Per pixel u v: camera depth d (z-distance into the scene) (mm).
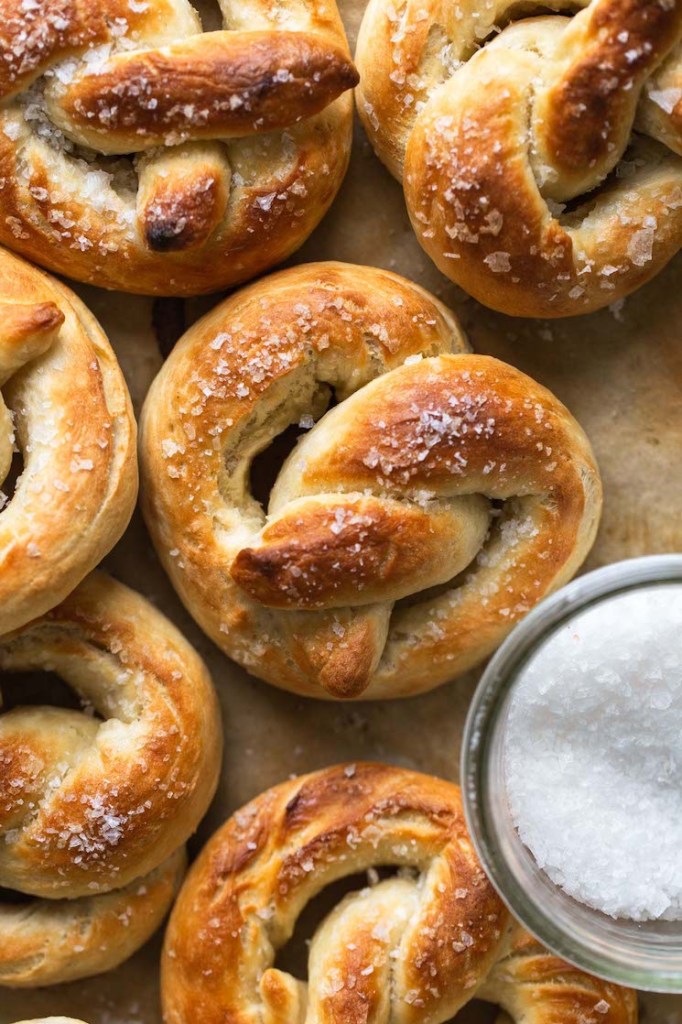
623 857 440
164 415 457
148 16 440
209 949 457
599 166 444
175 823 458
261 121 438
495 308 463
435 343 458
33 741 452
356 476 443
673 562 421
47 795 452
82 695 468
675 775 441
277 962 473
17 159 447
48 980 465
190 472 453
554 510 456
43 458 441
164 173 442
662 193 450
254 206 449
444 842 456
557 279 449
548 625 422
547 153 441
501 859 433
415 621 460
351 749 480
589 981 459
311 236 477
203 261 454
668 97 437
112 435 446
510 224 442
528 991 459
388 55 450
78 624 458
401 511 442
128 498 448
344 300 452
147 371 477
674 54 437
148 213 440
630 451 477
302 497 447
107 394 449
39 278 452
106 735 457
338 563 438
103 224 451
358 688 447
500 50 442
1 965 460
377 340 453
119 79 434
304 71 435
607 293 457
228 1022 455
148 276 457
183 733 457
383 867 472
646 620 440
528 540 458
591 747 443
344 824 456
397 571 441
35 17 435
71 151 453
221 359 451
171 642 464
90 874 453
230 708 480
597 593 421
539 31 445
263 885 458
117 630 458
